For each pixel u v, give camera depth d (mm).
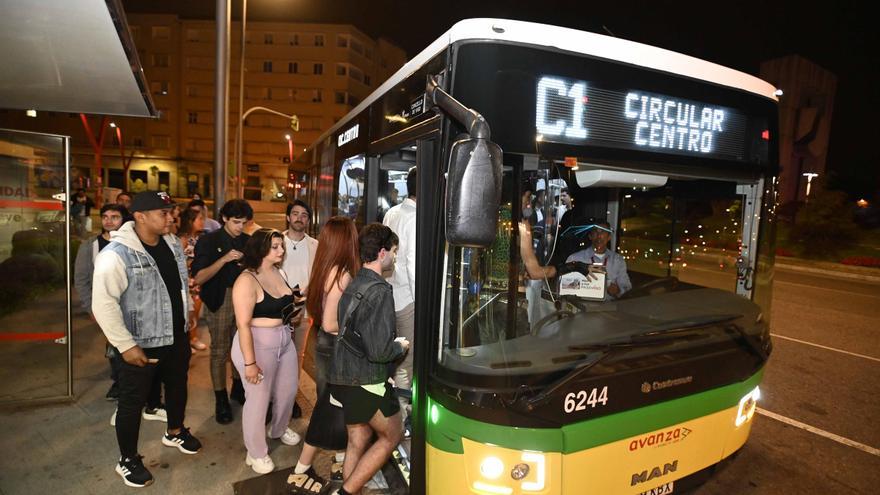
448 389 2215
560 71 2369
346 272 3117
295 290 3678
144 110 4348
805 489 3668
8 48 2865
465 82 2217
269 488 3297
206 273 4031
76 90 3734
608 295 3156
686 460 2619
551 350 2254
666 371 2475
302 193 8961
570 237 3336
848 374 6215
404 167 4172
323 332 3158
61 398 4438
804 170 41688
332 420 3188
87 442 3785
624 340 2387
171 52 54219
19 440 3787
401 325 3824
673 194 3527
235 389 4480
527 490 2217
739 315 2822
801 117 39125
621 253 3648
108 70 3244
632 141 2545
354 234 3176
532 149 2305
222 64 8914
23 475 3344
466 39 2244
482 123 1899
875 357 6965
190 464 3564
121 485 3279
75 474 3381
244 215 4230
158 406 4227
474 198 1864
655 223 3627
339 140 5469
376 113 3848
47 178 4363
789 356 6934
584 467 2297
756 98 2924
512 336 2359
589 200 3465
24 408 4312
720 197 3242
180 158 55594
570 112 2395
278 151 57844
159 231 3299
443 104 2199
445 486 2314
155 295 3252
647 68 2588
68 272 4375
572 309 2752
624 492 2430
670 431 2527
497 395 2145
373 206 4078
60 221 7055
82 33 2666
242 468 3543
